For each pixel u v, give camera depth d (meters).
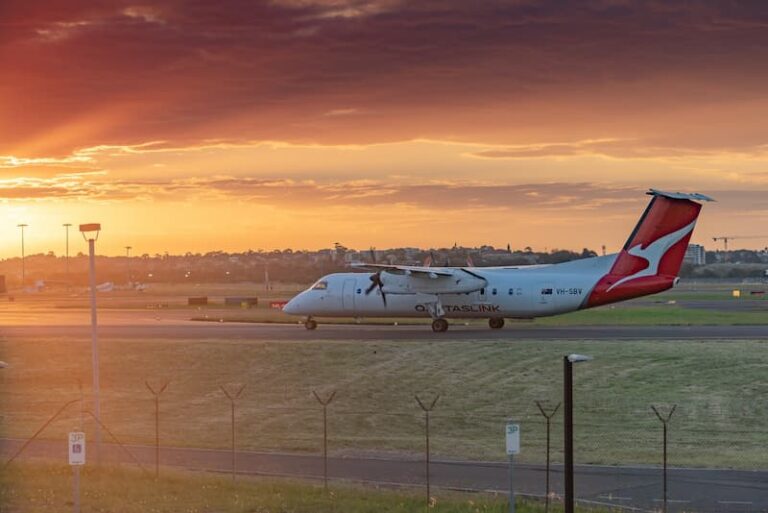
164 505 32.62
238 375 69.69
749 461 43.06
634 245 82.25
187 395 64.62
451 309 86.50
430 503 33.97
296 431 53.03
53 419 53.38
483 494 36.72
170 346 79.12
